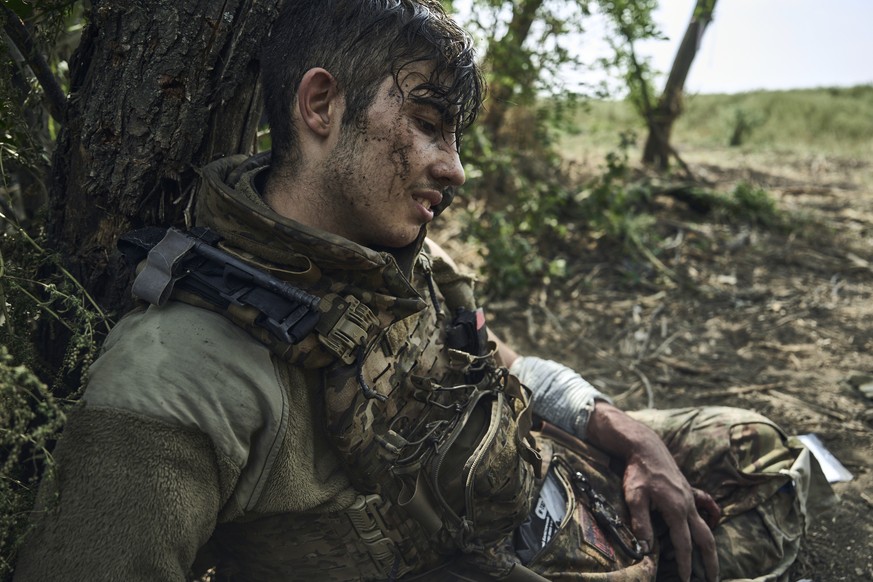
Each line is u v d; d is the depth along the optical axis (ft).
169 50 4.25
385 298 3.86
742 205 16.33
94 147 4.35
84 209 4.50
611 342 10.84
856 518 6.93
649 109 20.07
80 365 4.47
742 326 11.36
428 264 4.56
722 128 34.27
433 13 3.89
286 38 3.90
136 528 3.39
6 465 3.28
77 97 4.41
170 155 4.39
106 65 4.29
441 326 4.51
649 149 20.83
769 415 8.83
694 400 9.29
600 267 13.19
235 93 4.50
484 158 13.32
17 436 3.27
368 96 3.75
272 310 3.59
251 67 4.50
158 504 3.40
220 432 3.51
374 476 3.92
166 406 3.43
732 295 12.44
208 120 4.45
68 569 3.37
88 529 3.38
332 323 3.71
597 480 5.30
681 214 16.38
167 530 3.43
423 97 3.77
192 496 3.49
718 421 5.89
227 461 3.55
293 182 3.94
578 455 5.43
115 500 3.39
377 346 3.92
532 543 4.73
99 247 4.52
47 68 4.58
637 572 4.85
